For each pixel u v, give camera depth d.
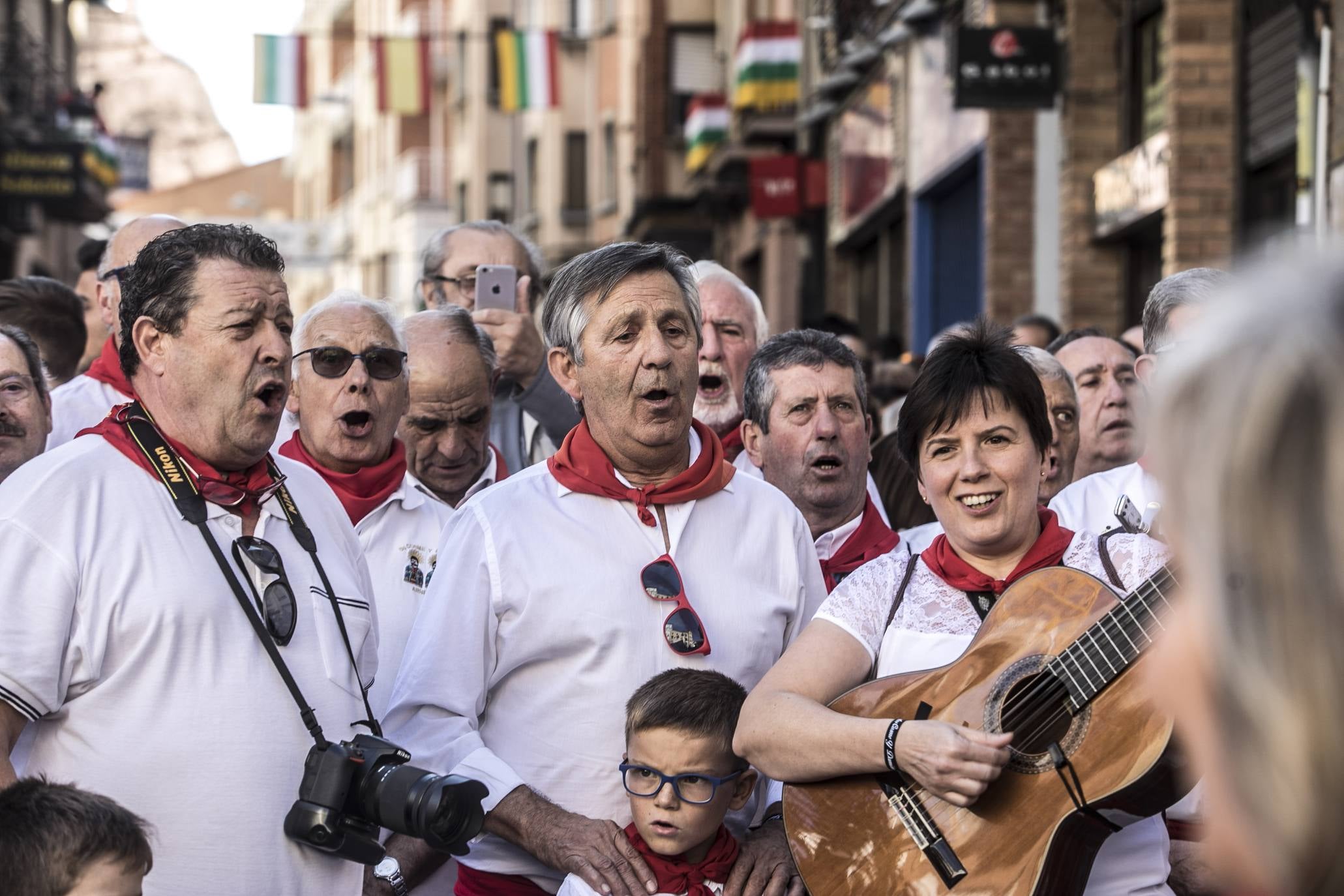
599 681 3.68
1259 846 1.10
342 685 3.30
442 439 5.05
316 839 3.08
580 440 3.90
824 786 3.41
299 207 70.69
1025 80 11.87
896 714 3.37
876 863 3.31
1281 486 1.06
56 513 3.03
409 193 48.12
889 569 3.66
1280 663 1.06
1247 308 1.11
